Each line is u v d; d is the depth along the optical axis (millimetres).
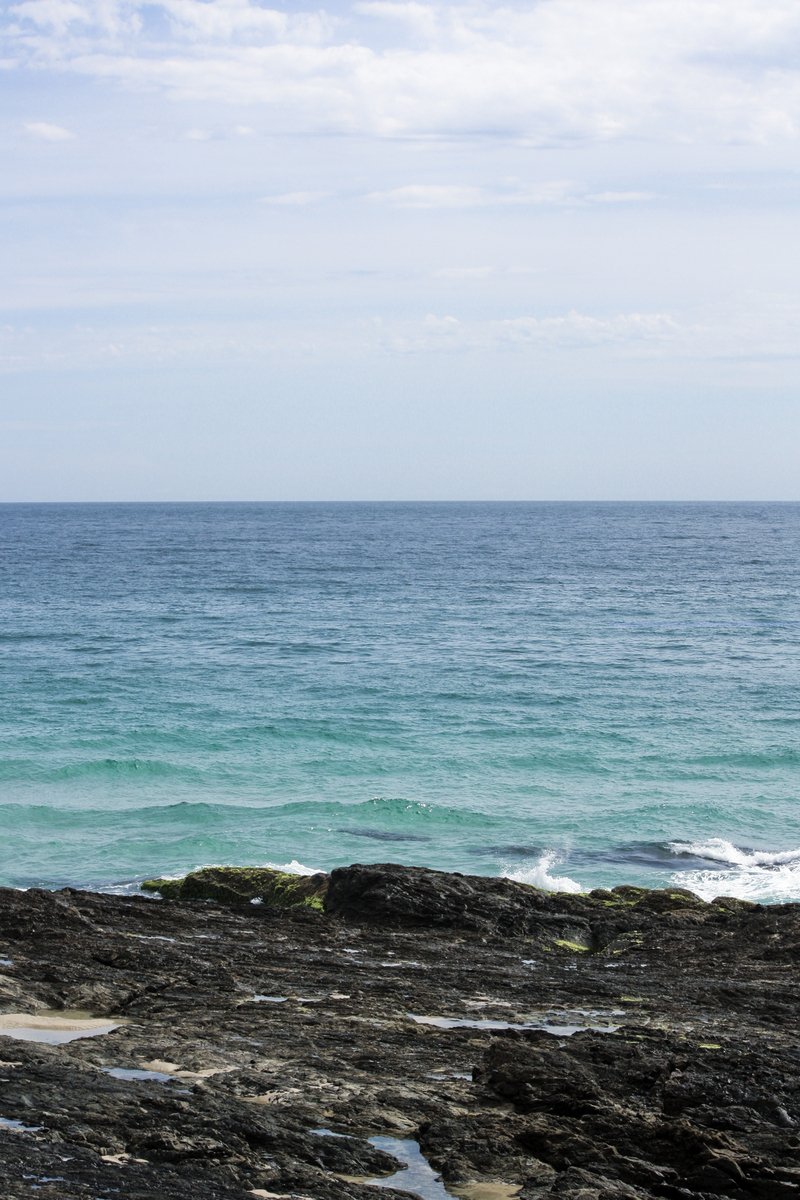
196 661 55969
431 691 48125
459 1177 8922
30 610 79250
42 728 40281
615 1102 10297
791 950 18719
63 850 26562
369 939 19344
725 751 37438
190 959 16531
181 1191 8211
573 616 77188
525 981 16453
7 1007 13625
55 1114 9492
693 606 84312
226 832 28000
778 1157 9297
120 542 177625
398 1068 11406
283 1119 9781
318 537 199000
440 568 122125
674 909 21688
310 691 47906
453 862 26156
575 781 33750
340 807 30078
